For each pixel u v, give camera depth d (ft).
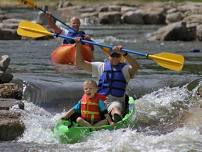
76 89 109.29
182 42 222.48
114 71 86.22
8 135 77.77
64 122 79.66
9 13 345.51
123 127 80.43
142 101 102.42
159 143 74.49
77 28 130.72
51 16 127.03
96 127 77.25
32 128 82.38
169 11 327.26
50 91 106.42
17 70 130.93
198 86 114.11
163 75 128.98
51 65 140.46
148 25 316.81
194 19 274.36
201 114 92.79
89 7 380.78
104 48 92.27
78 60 87.56
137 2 433.07
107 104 85.20
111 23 326.44
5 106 89.76
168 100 103.71
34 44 195.42
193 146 73.41
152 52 179.32
